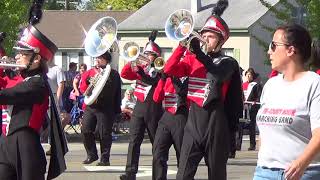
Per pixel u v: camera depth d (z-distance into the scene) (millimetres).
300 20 34500
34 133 9438
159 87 14766
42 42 9508
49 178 9812
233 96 11219
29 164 9344
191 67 11195
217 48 11172
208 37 11133
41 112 9477
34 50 9453
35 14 9914
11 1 30297
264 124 7504
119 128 31062
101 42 14680
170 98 13898
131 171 15484
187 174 11078
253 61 47750
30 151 9352
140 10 54125
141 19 52688
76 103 28047
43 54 9547
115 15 70250
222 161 11102
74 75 28766
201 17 46969
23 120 9352
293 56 7449
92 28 14719
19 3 30625
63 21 69875
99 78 17672
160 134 14031
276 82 7574
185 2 52906
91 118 18125
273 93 7508
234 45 48094
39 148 9484
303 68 7480
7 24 29859
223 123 11078
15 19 30156
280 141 7367
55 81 19656
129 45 15344
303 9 34812
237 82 11203
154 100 14883
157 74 15266
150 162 20375
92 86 17828
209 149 11031
